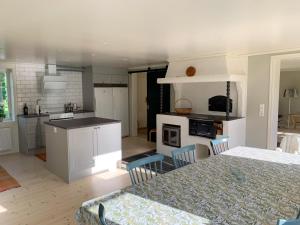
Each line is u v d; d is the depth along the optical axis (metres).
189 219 1.35
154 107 6.90
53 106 6.52
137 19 2.27
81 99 7.16
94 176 4.22
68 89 6.82
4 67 5.54
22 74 5.86
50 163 4.44
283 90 9.99
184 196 1.65
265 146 4.64
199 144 4.89
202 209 1.47
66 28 2.58
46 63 6.01
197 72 5.21
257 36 3.06
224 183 1.87
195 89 5.64
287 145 3.62
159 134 5.62
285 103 9.96
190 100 5.77
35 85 6.10
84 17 2.19
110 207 1.51
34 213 2.99
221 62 4.79
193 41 3.36
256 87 4.68
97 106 6.82
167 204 1.54
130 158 5.25
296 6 1.93
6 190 3.66
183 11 2.04
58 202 3.28
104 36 2.99
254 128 4.76
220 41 3.38
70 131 3.89
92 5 1.88
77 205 3.20
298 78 9.59
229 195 1.66
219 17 2.23
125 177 4.18
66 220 2.83
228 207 1.49
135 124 7.80
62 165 4.07
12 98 5.80
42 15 2.12
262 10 2.03
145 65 6.78
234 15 2.17
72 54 4.49
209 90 5.38
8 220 2.83
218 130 4.53
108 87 7.04
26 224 2.75
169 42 3.43
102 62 5.91
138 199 1.61
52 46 3.64
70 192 3.59
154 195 1.67
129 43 3.47
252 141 4.80
